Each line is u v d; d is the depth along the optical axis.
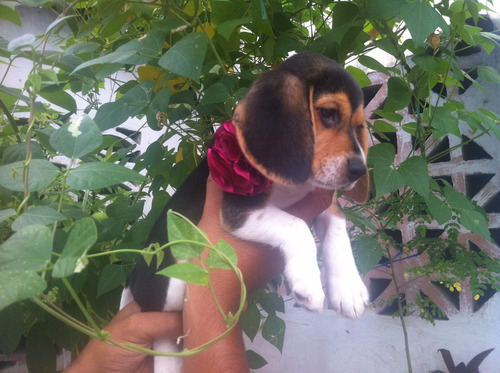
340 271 0.48
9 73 0.91
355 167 0.43
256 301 0.61
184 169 0.62
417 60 0.56
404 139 0.90
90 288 0.57
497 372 0.80
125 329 0.45
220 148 0.42
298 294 0.41
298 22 0.70
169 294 0.48
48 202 0.54
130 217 0.61
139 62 0.47
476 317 0.83
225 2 0.58
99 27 0.65
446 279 0.76
